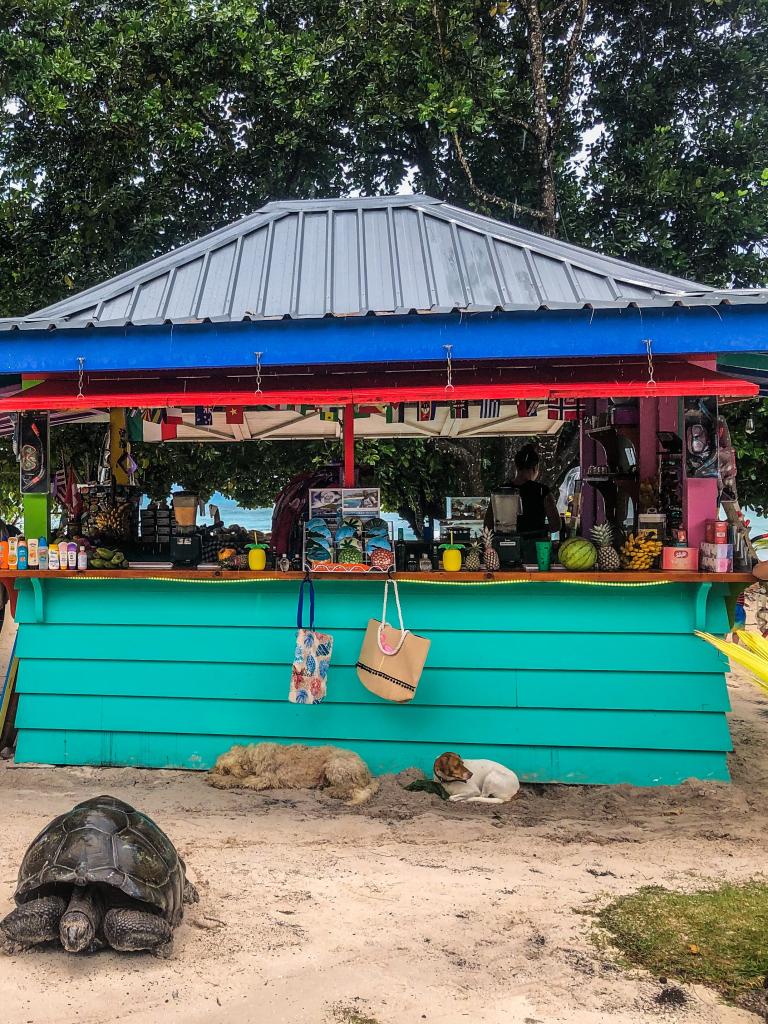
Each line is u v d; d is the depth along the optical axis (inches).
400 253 253.6
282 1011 117.2
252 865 175.9
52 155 417.7
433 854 189.2
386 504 473.4
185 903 149.2
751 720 350.0
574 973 131.4
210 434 358.3
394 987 125.0
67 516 302.8
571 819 218.7
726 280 424.2
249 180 440.1
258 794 234.5
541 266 246.5
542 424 354.6
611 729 245.0
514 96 414.9
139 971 127.0
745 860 187.6
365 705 250.8
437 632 249.0
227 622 253.6
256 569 249.8
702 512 244.5
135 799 226.7
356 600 251.0
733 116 436.5
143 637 255.9
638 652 244.4
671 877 175.2
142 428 364.8
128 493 327.9
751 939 144.2
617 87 442.9
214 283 248.7
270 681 253.0
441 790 236.5
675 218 426.6
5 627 461.7
